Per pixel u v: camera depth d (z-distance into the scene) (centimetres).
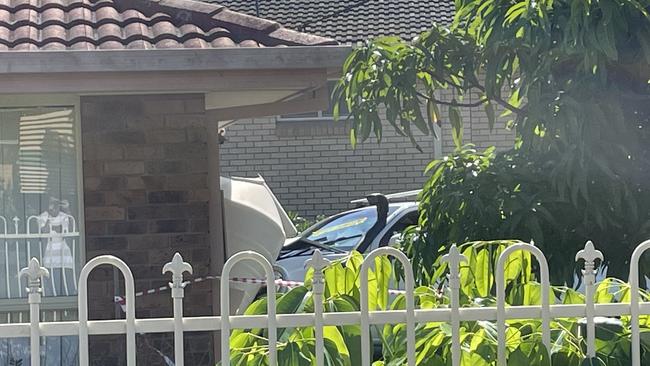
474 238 475
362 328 350
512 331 369
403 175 1655
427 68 492
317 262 350
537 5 438
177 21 612
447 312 355
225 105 706
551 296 393
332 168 1664
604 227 465
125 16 611
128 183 631
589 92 448
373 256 351
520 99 498
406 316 352
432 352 365
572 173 447
